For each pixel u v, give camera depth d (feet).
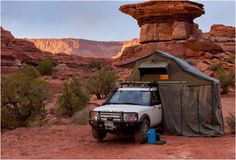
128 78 41.91
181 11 203.82
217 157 25.61
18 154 28.17
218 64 138.82
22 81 48.78
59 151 29.09
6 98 47.47
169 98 37.55
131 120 30.40
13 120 47.29
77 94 66.80
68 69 249.96
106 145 31.53
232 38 238.68
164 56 39.17
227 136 35.76
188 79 37.35
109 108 32.22
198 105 36.50
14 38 302.86
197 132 36.19
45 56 313.53
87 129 41.32
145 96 35.24
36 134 37.58
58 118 58.44
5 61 226.58
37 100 48.96
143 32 217.77
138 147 29.91
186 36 203.62
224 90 99.71
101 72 98.07
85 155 27.30
